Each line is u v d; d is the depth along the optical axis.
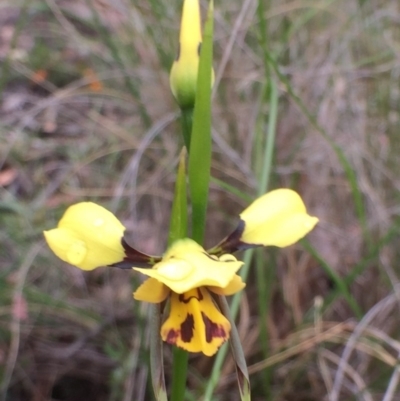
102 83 0.22
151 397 0.16
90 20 0.23
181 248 0.08
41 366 0.18
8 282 0.18
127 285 0.19
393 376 0.15
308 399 0.17
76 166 0.19
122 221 0.19
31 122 0.23
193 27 0.09
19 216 0.19
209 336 0.08
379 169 0.19
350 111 0.20
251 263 0.18
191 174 0.09
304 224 0.08
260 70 0.19
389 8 0.21
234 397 0.17
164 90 0.20
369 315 0.16
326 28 0.21
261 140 0.18
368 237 0.16
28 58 0.25
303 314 0.19
